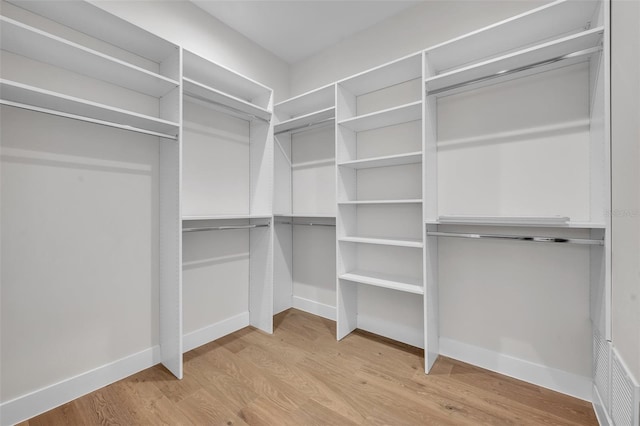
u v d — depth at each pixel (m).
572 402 1.56
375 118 2.14
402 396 1.61
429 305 1.86
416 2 2.18
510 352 1.81
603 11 1.32
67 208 1.60
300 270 2.99
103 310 1.74
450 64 1.96
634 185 1.03
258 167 2.57
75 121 1.64
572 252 1.62
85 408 1.53
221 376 1.81
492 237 1.64
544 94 1.69
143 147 1.93
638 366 1.00
